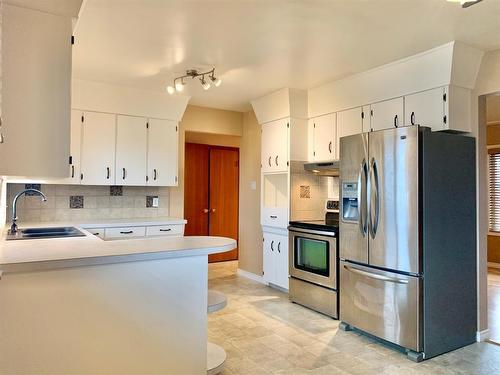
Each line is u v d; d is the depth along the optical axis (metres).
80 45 3.05
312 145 4.42
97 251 1.86
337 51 3.15
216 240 2.28
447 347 2.95
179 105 4.68
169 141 4.68
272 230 4.75
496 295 4.62
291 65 3.51
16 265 1.57
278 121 4.58
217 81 3.58
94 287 1.82
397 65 3.38
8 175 1.78
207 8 2.42
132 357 1.92
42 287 1.70
